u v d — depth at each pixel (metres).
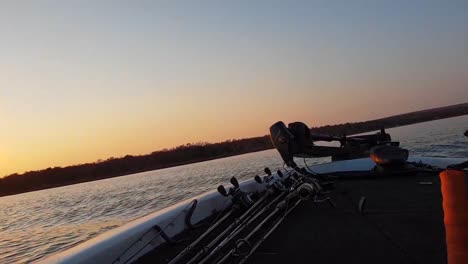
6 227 44.00
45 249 26.17
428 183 6.20
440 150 22.08
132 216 34.31
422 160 7.72
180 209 4.66
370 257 3.35
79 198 65.75
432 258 3.19
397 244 3.58
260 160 57.75
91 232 30.03
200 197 5.25
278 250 3.72
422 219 4.31
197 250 3.82
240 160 71.31
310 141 5.92
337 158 7.87
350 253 3.48
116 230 3.85
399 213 4.62
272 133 5.61
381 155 6.91
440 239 3.62
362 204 4.11
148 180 74.50
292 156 5.49
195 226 4.64
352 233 4.05
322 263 3.32
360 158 7.77
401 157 6.90
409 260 3.19
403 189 5.92
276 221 4.39
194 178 51.09
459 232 1.80
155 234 4.02
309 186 4.76
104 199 54.00
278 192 5.35
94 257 3.26
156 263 3.62
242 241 3.36
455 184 1.82
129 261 3.57
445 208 1.86
